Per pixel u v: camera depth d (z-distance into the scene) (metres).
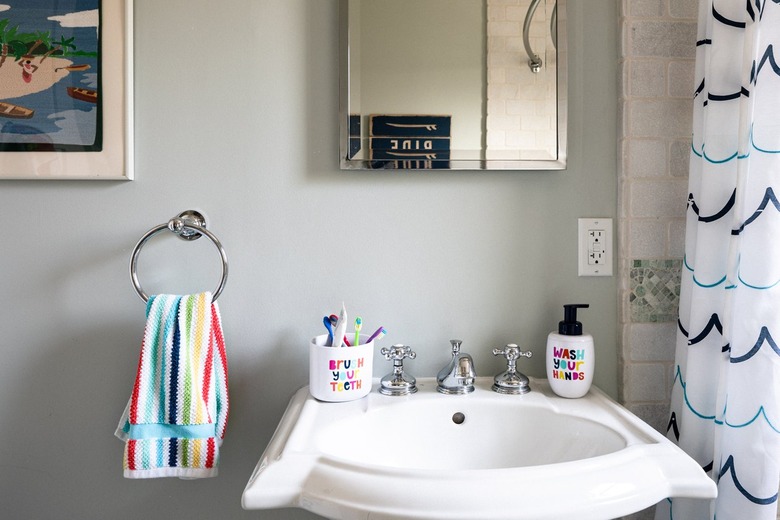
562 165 1.06
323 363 0.94
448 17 1.07
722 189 0.93
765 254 0.85
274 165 1.07
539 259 1.09
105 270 1.06
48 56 1.04
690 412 0.96
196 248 1.07
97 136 1.04
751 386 0.86
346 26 1.05
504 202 1.09
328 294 1.08
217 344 0.99
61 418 1.06
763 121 0.85
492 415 0.95
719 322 0.94
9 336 1.05
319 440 0.78
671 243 1.08
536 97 1.07
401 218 1.08
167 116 1.06
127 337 1.06
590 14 1.09
